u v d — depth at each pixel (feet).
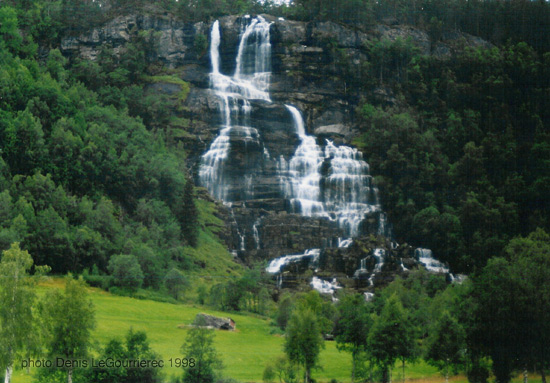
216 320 642.63
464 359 514.27
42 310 422.41
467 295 569.64
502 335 487.61
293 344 475.72
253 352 561.02
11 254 424.87
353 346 510.58
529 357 488.44
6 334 401.70
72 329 413.18
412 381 522.88
